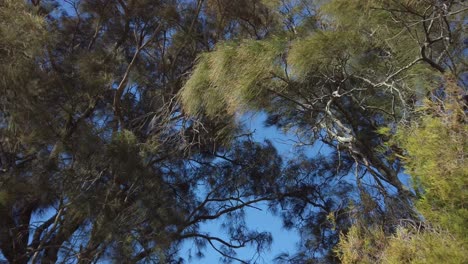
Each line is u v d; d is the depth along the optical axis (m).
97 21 9.77
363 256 4.40
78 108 7.80
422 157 3.96
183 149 8.71
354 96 6.59
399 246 3.89
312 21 6.24
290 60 5.73
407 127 4.80
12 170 6.89
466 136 3.80
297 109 6.65
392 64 5.81
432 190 3.88
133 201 7.59
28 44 6.96
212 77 6.00
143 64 9.41
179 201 9.36
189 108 6.43
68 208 7.03
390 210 5.45
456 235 3.64
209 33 9.25
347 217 6.86
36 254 7.23
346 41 5.66
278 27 6.82
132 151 7.57
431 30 5.38
